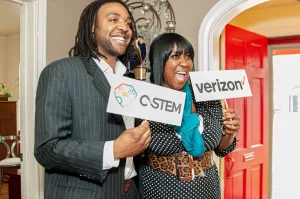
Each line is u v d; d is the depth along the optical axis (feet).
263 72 9.80
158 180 4.51
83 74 3.78
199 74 4.53
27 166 6.49
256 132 9.58
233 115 5.02
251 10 10.85
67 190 3.68
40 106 3.54
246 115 9.03
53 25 6.70
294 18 10.27
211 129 4.66
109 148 3.42
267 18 10.63
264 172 9.93
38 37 6.38
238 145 8.79
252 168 9.39
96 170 3.43
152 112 3.68
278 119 14.02
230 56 8.23
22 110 6.56
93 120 3.69
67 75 3.66
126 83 3.54
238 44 8.63
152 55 4.88
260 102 9.78
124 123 4.09
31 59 6.43
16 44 21.97
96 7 4.05
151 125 4.48
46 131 3.42
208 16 6.93
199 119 4.72
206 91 4.51
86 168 3.43
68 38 7.10
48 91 3.54
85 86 3.73
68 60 3.87
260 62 9.71
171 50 4.63
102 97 3.79
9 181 8.91
